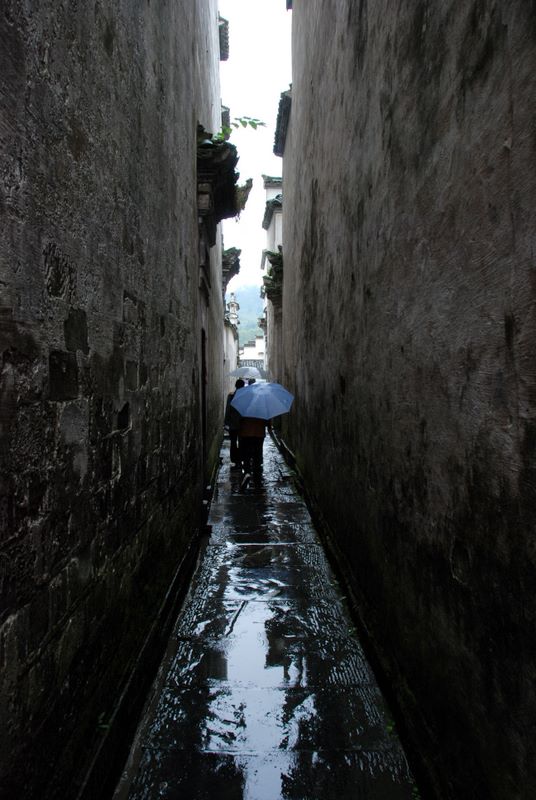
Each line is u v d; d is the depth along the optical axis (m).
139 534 3.13
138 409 3.15
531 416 1.56
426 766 2.37
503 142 1.73
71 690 2.02
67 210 2.03
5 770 1.50
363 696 3.19
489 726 1.83
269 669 3.48
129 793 2.44
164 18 4.09
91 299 2.31
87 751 2.18
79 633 2.12
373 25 3.58
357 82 4.17
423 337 2.55
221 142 6.39
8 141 1.56
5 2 1.55
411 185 2.74
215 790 2.46
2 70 1.52
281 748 2.75
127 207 2.94
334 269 5.48
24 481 1.65
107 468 2.52
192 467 5.48
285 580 4.97
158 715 2.99
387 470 3.27
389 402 3.21
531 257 1.56
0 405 1.50
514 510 1.67
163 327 3.98
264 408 7.61
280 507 7.71
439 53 2.32
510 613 1.69
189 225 5.50
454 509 2.16
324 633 3.96
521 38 1.62
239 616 4.23
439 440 2.34
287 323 12.28
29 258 1.70
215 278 12.17
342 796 2.43
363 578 4.01
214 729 2.88
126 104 2.92
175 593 4.14
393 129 3.08
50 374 1.86
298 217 9.59
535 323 1.54
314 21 7.06
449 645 2.21
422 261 2.57
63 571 1.95
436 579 2.38
